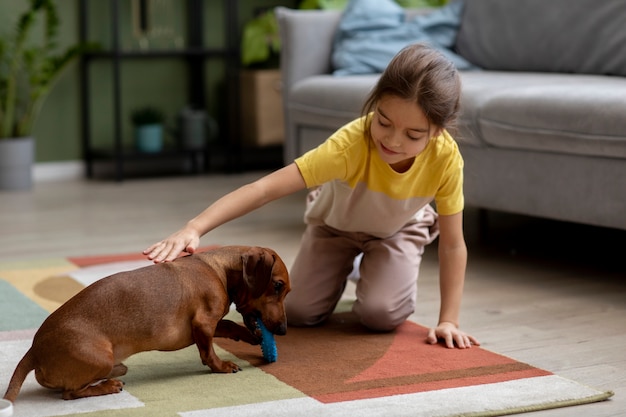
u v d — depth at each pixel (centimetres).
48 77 494
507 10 418
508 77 373
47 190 495
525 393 193
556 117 295
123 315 185
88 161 537
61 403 185
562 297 278
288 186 219
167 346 193
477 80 358
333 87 396
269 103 552
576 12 387
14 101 510
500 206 324
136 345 188
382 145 205
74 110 538
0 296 277
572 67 389
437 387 197
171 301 191
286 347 228
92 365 181
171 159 567
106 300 185
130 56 529
